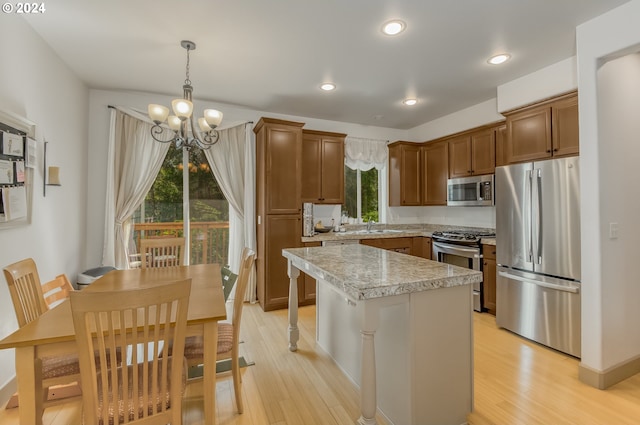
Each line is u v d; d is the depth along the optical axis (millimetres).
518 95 3156
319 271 1857
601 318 2076
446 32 2318
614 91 2174
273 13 2086
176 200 3852
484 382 2135
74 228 3064
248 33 2330
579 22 2180
